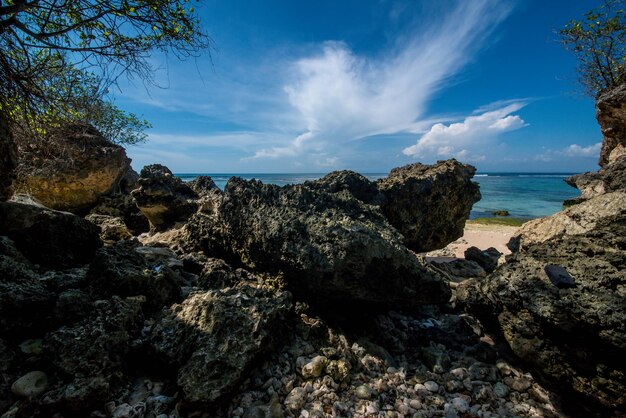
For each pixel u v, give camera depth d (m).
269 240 2.31
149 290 2.05
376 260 2.09
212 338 1.67
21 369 1.48
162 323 1.79
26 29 1.93
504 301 1.89
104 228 3.50
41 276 1.86
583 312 1.51
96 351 1.50
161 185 4.47
